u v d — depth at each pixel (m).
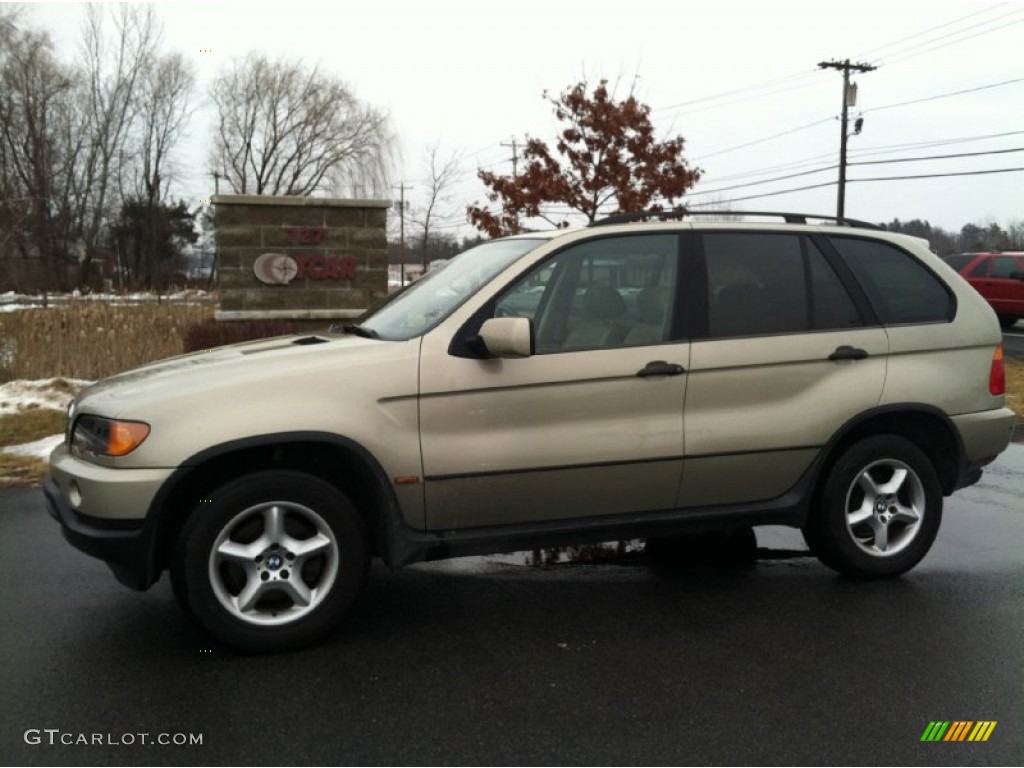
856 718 3.19
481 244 4.92
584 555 5.12
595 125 20.98
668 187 21.09
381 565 4.95
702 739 3.03
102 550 3.49
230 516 3.57
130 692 3.36
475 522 3.95
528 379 3.89
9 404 9.05
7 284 29.89
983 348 4.70
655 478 4.12
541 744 2.99
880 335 4.49
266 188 49.03
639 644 3.84
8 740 2.99
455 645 3.83
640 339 4.12
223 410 3.56
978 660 3.68
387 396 3.74
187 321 12.44
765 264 4.41
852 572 4.59
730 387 4.20
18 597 4.34
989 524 5.71
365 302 11.34
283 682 3.45
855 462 4.46
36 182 43.28
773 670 3.58
